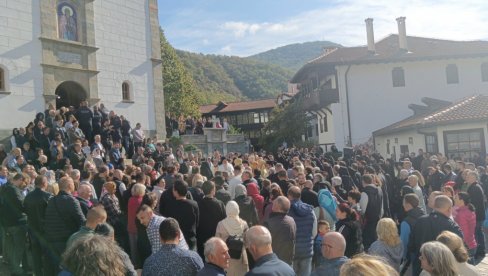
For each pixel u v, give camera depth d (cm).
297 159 1728
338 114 3462
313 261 833
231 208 727
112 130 2073
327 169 1472
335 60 3534
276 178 1255
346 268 294
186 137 2908
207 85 11944
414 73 3491
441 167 1652
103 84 2589
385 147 3256
